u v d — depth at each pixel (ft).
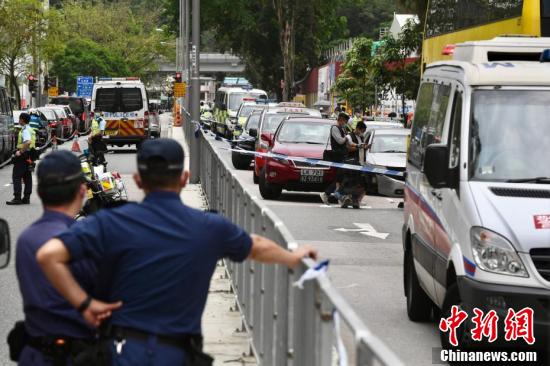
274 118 244.83
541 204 70.95
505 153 75.66
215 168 138.51
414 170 91.71
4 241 44.62
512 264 68.85
